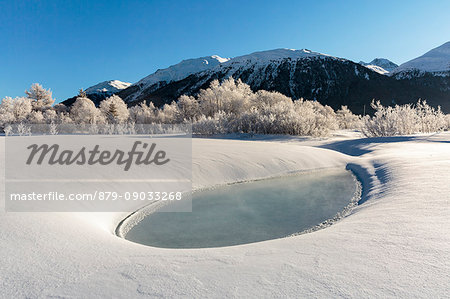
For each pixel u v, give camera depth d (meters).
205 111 32.06
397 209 2.62
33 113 33.84
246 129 21.08
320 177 6.10
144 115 35.97
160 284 1.43
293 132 19.45
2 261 1.68
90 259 1.77
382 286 1.28
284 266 1.57
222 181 5.61
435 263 1.45
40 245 1.94
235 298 1.27
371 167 6.20
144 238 2.89
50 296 1.34
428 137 11.84
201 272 1.56
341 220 2.97
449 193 2.86
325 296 1.23
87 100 37.66
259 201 4.28
